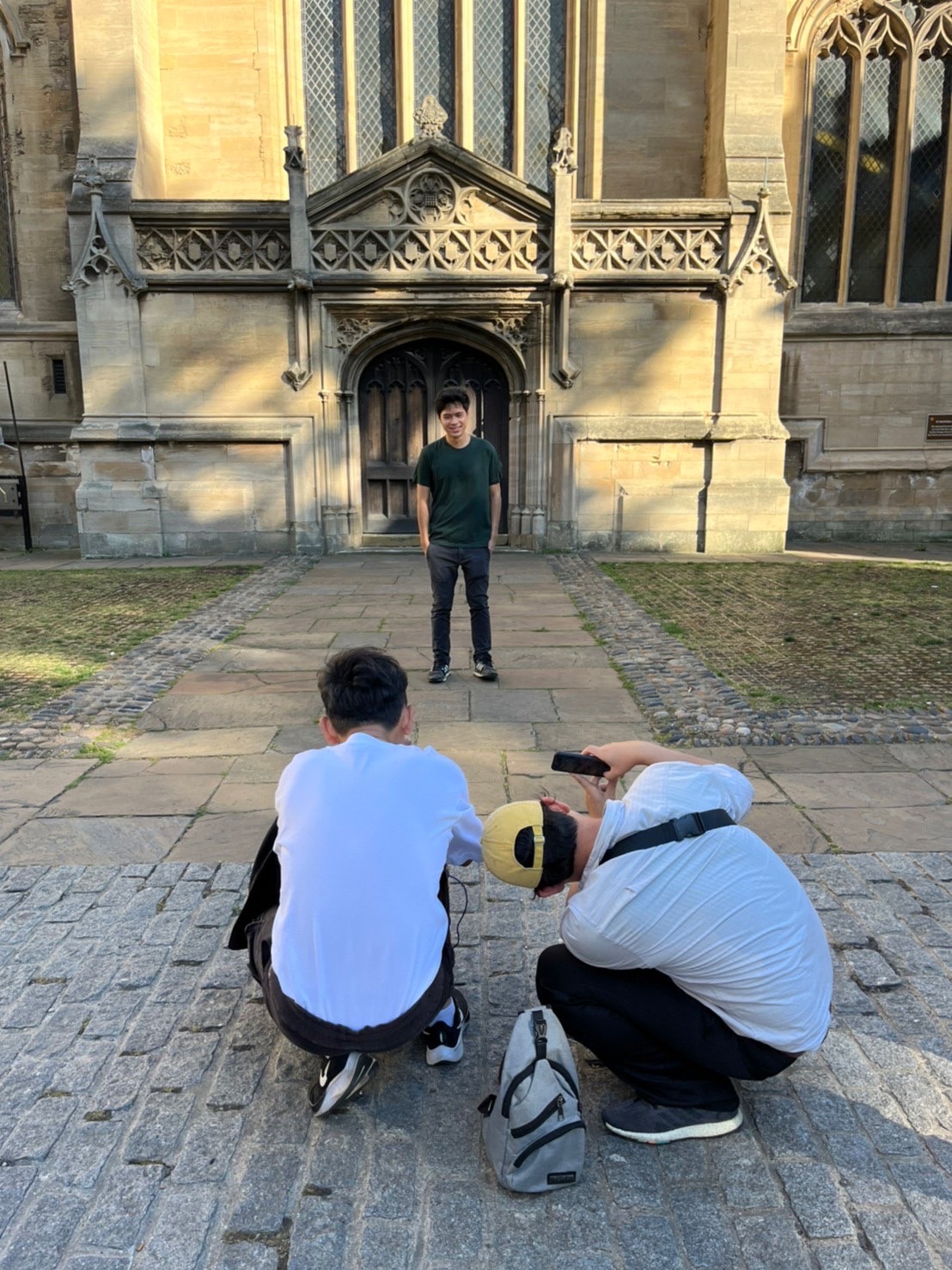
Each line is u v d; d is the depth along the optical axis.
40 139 13.76
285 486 12.61
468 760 4.52
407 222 11.81
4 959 2.75
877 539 14.70
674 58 13.72
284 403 12.34
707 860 1.91
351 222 11.79
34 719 5.20
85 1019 2.45
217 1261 1.69
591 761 2.39
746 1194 1.86
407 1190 1.88
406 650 6.89
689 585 9.75
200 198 13.90
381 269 11.90
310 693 5.76
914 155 14.47
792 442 14.62
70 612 8.43
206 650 6.92
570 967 2.08
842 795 4.02
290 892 1.93
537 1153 1.83
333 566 11.48
